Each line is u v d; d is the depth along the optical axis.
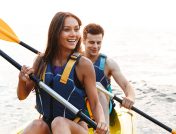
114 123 5.00
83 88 3.62
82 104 3.61
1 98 8.42
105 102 4.58
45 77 3.60
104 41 22.23
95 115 3.54
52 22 3.54
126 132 4.98
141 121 7.04
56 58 3.62
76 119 3.60
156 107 7.96
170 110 7.77
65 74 3.53
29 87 3.71
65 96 3.55
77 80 3.57
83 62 3.54
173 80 10.73
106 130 3.44
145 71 12.25
